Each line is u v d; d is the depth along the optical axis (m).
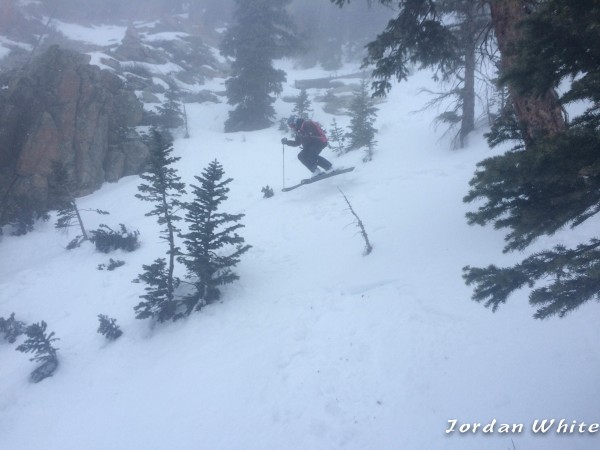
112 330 10.59
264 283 10.77
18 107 21.22
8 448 8.14
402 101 28.09
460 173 12.52
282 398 6.77
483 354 6.07
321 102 31.45
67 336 11.37
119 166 21.98
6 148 20.77
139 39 36.75
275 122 28.31
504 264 7.50
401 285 8.40
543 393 5.12
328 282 9.77
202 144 24.33
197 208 10.08
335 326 8.10
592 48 3.12
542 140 3.59
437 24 8.59
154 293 10.24
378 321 7.73
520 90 3.51
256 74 26.39
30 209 19.30
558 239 7.44
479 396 5.47
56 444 7.70
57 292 13.71
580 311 5.97
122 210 18.75
